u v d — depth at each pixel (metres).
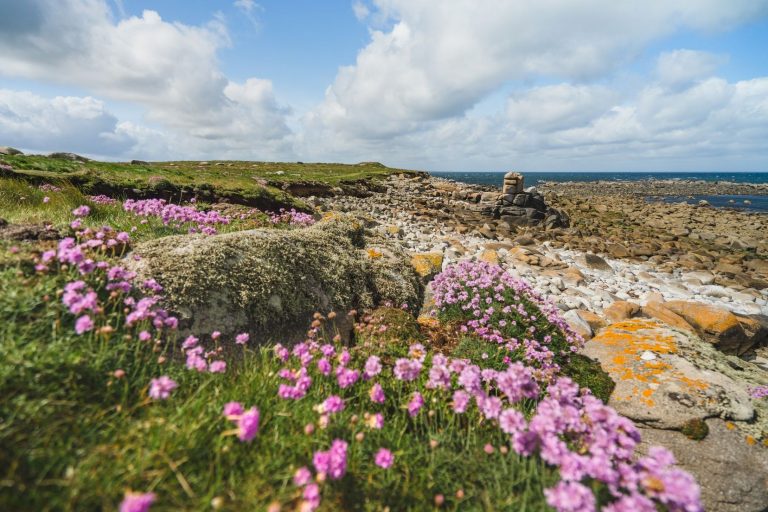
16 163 15.80
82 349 3.36
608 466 2.77
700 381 5.39
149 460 2.65
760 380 5.95
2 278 3.76
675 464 4.63
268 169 60.31
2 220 5.32
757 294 15.30
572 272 14.55
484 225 24.38
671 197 70.94
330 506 2.81
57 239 5.16
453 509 2.98
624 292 13.71
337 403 3.20
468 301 7.62
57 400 2.95
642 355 6.13
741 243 25.55
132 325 4.11
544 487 2.95
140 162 51.50
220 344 4.94
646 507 2.44
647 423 5.06
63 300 3.42
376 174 56.31
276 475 2.82
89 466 2.55
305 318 6.07
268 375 3.98
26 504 2.26
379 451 3.03
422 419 3.73
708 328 9.03
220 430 3.16
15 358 2.95
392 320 6.40
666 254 21.50
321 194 30.81
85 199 9.60
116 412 3.04
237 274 5.57
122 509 2.07
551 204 43.62
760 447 4.65
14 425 2.68
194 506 2.50
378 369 3.70
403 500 2.97
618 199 58.91
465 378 3.53
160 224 7.99
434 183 52.38
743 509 4.35
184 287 4.94
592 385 5.66
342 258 7.71
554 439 2.92
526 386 3.55
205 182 15.58
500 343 6.08
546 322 7.07
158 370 3.77
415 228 21.91
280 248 6.56
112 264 4.99
